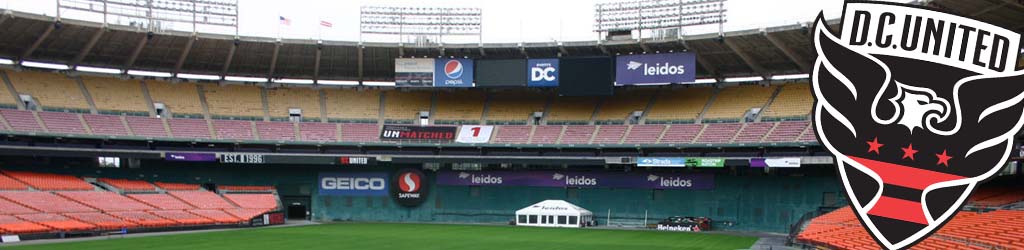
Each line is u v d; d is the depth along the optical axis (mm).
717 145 58906
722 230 60281
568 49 62688
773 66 62688
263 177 67688
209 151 61844
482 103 70188
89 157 59188
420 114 68875
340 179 68000
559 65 62594
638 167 64125
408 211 67625
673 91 68625
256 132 63906
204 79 69062
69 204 52281
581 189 65938
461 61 64312
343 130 65938
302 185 68312
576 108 68500
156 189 61312
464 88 71750
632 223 63906
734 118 62312
